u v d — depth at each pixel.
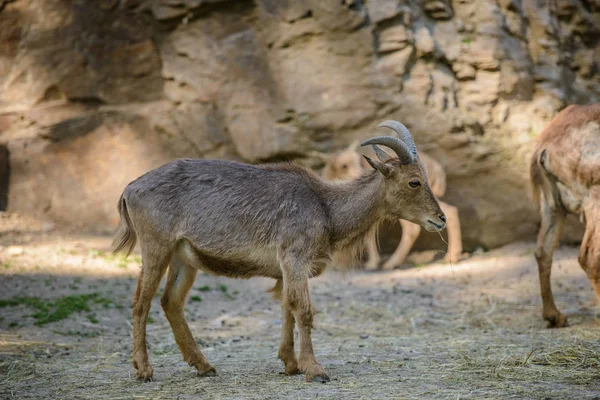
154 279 9.05
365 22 18.06
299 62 18.50
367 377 9.00
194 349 9.39
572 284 15.16
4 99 20.50
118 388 8.69
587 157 11.64
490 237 18.23
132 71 20.05
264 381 8.91
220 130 19.25
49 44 20.31
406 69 18.20
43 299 13.88
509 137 18.34
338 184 9.73
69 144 19.89
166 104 19.80
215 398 8.10
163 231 9.04
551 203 12.34
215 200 9.12
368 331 12.56
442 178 17.38
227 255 9.12
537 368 9.27
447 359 10.01
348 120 18.19
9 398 8.33
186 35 19.45
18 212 19.61
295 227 9.09
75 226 19.45
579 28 20.19
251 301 14.87
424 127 18.02
